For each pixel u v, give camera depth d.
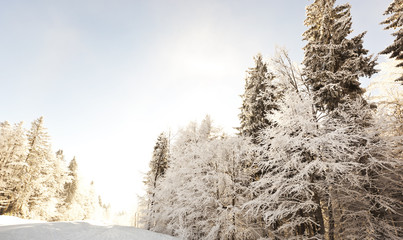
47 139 32.91
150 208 19.81
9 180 27.36
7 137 29.50
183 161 17.66
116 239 9.68
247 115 15.77
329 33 11.73
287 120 9.57
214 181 14.38
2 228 8.28
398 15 11.41
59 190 38.12
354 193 9.23
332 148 8.32
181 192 15.06
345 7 11.73
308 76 11.35
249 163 14.16
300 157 8.97
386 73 15.40
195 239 14.17
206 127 21.20
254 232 12.38
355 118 9.78
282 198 9.79
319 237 8.02
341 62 11.44
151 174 23.50
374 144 8.55
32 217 27.67
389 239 7.86
